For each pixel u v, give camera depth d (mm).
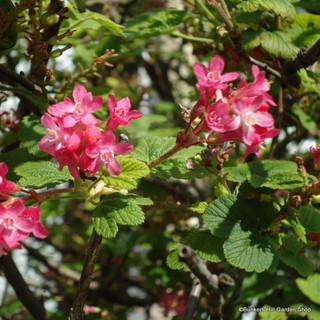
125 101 287
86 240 775
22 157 385
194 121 306
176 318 580
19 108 464
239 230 314
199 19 500
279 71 459
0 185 279
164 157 306
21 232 260
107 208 291
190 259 255
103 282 724
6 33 379
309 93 485
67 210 844
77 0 367
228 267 453
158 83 787
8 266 459
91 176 294
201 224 359
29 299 471
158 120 581
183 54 733
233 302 440
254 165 357
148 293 760
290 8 399
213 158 390
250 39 415
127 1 680
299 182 327
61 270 692
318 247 423
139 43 621
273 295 524
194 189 643
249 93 283
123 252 666
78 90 276
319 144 339
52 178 317
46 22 366
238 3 398
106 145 271
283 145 513
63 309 579
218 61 287
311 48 412
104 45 549
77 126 272
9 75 375
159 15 488
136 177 296
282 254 367
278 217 321
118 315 684
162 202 358
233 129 272
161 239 640
